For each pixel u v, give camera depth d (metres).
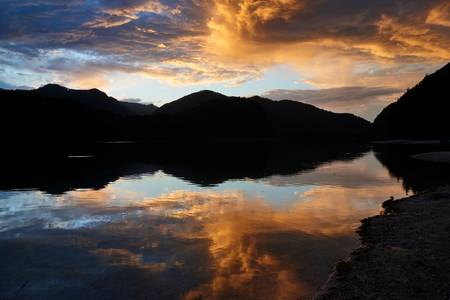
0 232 18.66
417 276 11.84
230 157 77.81
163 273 13.37
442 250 14.03
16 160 62.50
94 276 13.17
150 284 12.46
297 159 72.62
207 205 25.72
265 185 35.94
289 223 20.34
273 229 19.06
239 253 15.38
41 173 45.81
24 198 28.44
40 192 31.44
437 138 151.12
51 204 26.02
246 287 12.15
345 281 11.79
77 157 72.50
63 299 11.52
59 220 21.20
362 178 41.22
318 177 42.50
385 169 51.12
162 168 53.69
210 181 39.09
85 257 15.05
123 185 36.09
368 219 20.25
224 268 13.77
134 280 12.79
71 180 39.62
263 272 13.32
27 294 11.84
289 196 29.39
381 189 32.81
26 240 17.30
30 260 14.73
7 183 36.91
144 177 42.72
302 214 22.64
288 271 13.36
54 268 13.90
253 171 49.56
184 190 32.81
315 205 25.56
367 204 25.69
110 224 20.25
